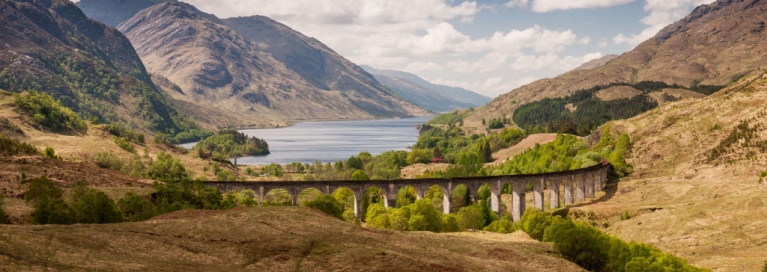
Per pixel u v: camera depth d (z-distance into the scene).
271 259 79.19
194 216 95.75
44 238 73.75
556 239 107.88
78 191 112.75
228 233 86.94
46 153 174.88
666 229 162.12
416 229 136.38
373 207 155.38
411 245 95.81
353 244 89.25
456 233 130.12
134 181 151.00
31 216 99.31
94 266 67.50
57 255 68.81
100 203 97.31
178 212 99.25
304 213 105.62
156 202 126.25
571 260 105.06
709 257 138.50
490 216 192.62
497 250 102.88
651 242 157.25
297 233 91.69
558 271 96.44
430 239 104.12
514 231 147.75
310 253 83.56
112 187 134.38
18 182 124.94
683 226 160.62
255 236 87.12
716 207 167.62
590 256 103.94
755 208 160.75
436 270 82.12
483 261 93.00
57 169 145.75
